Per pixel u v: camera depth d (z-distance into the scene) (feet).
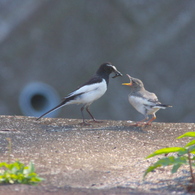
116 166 20.31
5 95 55.36
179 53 61.11
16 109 55.01
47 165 20.02
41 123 31.01
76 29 60.64
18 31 58.85
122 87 56.95
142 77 59.06
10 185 16.69
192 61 60.90
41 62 58.34
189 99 58.49
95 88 32.60
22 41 58.54
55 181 17.63
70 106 54.60
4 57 57.16
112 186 17.30
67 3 61.21
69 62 59.06
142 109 31.48
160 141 26.25
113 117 55.01
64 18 60.80
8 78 56.18
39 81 57.21
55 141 25.05
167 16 62.64
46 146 23.76
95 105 54.95
